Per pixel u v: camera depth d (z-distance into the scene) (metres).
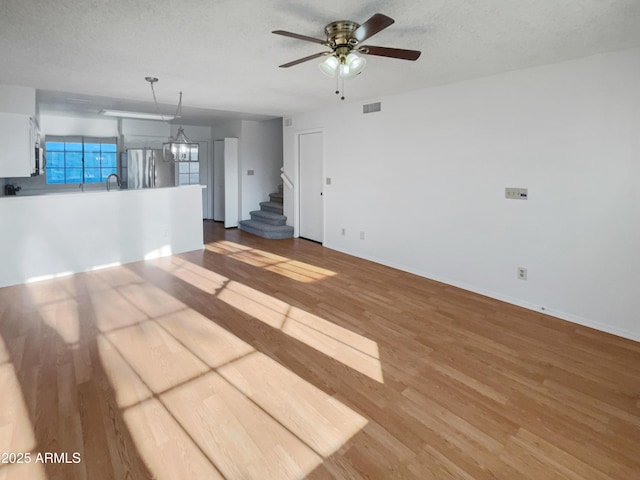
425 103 4.49
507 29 2.61
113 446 1.87
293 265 5.27
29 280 4.38
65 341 2.95
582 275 3.33
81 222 4.76
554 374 2.55
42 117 7.16
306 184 6.89
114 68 3.65
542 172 3.50
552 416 2.12
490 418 2.11
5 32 2.71
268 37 2.80
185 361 2.67
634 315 3.05
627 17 2.39
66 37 2.80
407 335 3.12
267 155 8.66
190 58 3.31
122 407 2.16
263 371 2.56
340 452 1.85
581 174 3.26
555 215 3.45
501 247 3.90
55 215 4.54
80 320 3.35
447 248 4.44
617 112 3.02
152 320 3.36
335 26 2.48
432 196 4.53
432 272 4.65
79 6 2.29
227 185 8.23
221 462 1.78
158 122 8.25
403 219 4.94
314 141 6.56
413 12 2.35
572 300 3.41
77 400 2.22
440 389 2.38
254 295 4.04
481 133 3.95
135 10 2.34
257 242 6.83
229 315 3.50
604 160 3.12
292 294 4.09
